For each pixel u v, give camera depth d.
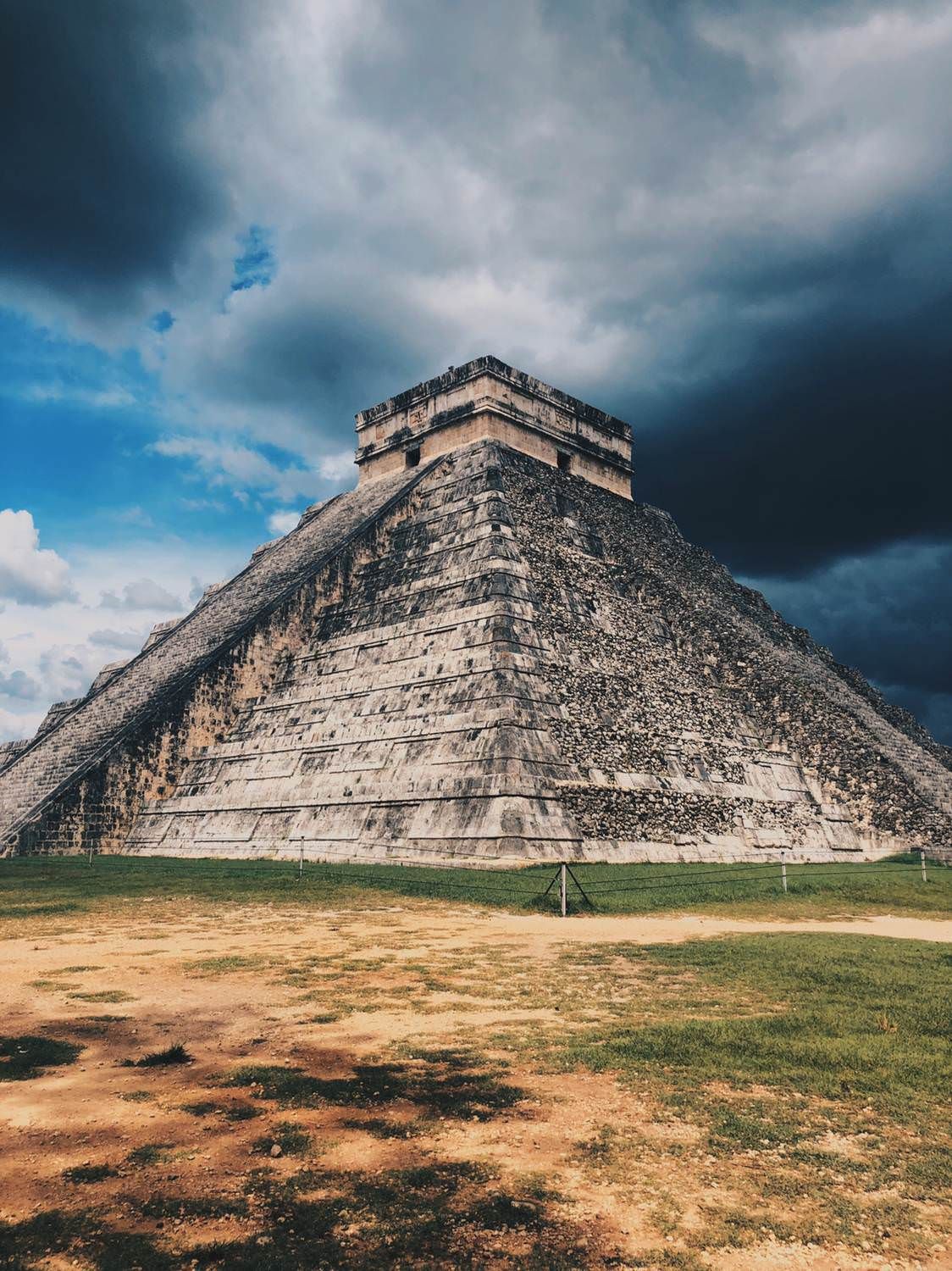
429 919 14.95
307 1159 5.13
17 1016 8.19
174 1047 7.05
